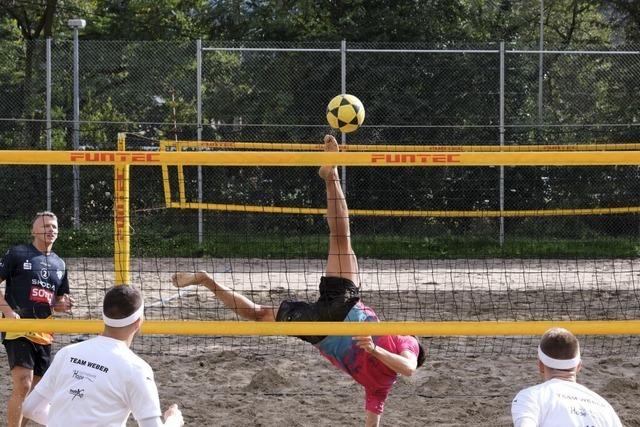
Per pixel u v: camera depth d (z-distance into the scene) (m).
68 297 9.80
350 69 27.58
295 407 10.90
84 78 27.58
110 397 5.96
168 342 14.59
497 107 27.48
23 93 27.80
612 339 15.03
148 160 8.74
